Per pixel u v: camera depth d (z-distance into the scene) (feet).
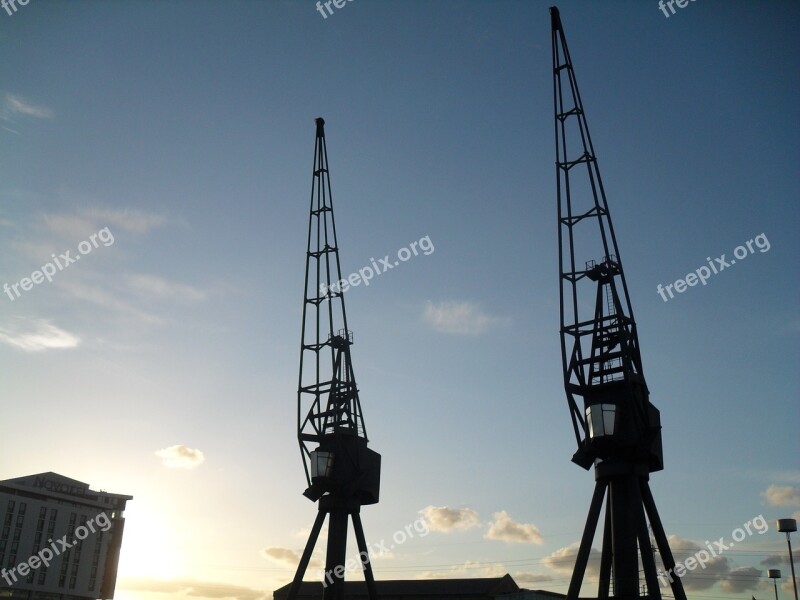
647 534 133.59
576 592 131.13
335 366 198.29
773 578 196.95
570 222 157.28
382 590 329.93
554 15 171.83
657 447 142.41
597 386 143.95
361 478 189.26
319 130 223.51
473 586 320.50
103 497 567.18
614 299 146.82
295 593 181.16
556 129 165.17
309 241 213.05
